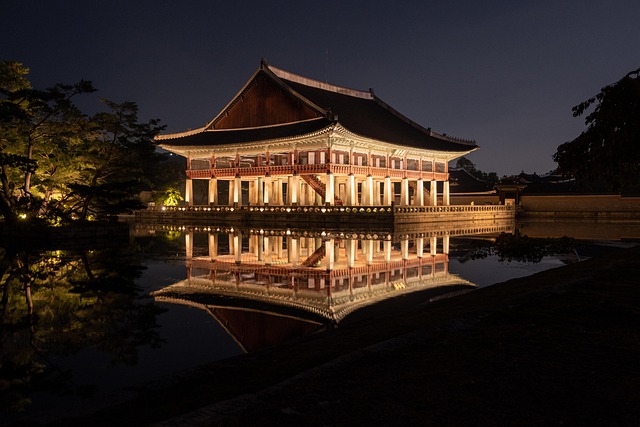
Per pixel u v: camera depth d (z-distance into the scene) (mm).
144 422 6020
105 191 42594
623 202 82438
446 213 66500
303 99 69875
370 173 68125
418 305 16609
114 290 19203
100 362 10664
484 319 9719
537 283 15273
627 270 15281
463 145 87375
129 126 55812
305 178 67312
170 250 34562
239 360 9203
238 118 79125
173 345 11906
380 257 30750
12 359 10859
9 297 17609
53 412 6512
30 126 43594
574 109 15406
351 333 11117
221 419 5410
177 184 104438
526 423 5164
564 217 86375
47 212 43375
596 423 5152
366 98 92125
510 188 89938
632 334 8375
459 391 6047
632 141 14000
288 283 21297
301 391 6188
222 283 21156
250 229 58250
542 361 7062
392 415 5418
